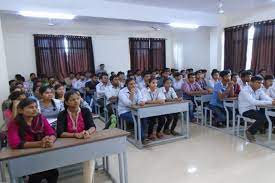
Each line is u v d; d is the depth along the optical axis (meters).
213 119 4.44
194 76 5.32
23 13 4.31
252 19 6.06
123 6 5.18
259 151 3.10
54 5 4.43
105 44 8.07
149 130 3.68
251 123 3.76
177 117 3.90
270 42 5.67
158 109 3.43
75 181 2.44
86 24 6.90
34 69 7.26
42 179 2.22
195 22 6.29
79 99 2.24
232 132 3.93
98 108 5.36
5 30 6.68
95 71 7.92
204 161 2.85
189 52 8.47
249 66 6.30
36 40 7.07
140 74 6.83
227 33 6.73
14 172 1.67
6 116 2.59
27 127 1.94
